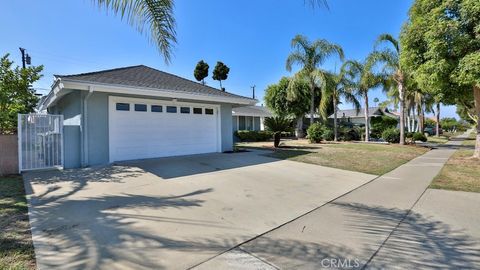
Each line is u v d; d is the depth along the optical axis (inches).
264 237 135.6
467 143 877.2
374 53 717.3
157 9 192.5
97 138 339.0
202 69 1353.3
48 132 312.0
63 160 317.7
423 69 365.7
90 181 253.6
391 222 157.3
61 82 287.6
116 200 194.5
